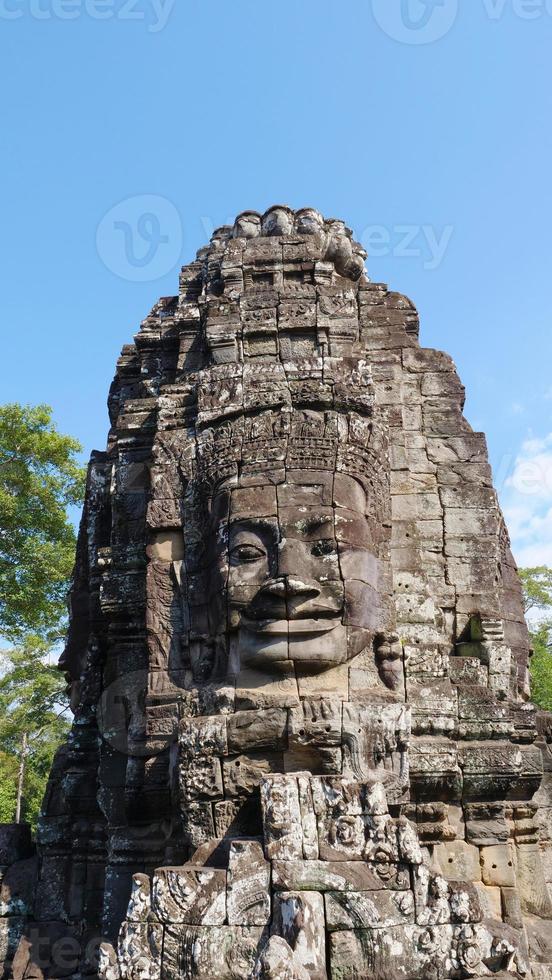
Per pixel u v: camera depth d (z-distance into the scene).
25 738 28.72
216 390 7.24
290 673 6.16
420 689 6.77
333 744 5.89
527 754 7.12
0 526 17.73
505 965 4.82
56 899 7.83
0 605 17.77
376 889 4.85
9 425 17.86
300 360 7.27
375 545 6.84
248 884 4.88
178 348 9.41
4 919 7.80
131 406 8.48
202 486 7.00
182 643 6.84
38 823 8.35
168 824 6.68
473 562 7.71
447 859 6.45
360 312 8.95
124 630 7.71
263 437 6.84
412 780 6.38
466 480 8.03
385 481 7.18
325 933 4.71
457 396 8.47
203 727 6.01
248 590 6.32
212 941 4.75
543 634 24.97
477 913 4.88
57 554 17.80
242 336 8.12
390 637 6.52
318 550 6.43
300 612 6.14
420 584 7.39
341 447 6.83
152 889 5.03
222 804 5.86
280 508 6.52
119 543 7.95
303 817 5.07
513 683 7.89
